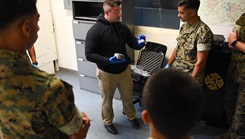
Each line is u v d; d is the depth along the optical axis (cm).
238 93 198
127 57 228
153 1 297
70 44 370
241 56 187
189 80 68
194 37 192
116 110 285
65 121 77
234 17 243
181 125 67
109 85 224
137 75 277
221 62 222
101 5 303
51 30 366
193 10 186
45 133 78
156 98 67
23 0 66
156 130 72
